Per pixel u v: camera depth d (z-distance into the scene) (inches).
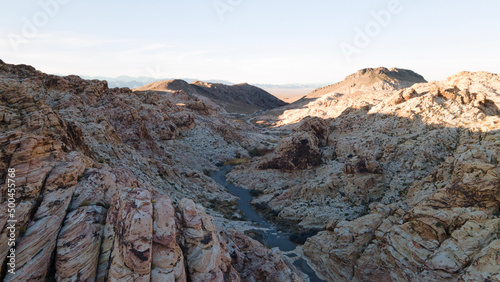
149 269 543.5
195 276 624.1
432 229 920.3
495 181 921.5
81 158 837.8
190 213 708.7
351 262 1093.1
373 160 1817.2
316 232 1526.8
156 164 2031.3
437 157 1660.9
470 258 816.3
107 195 724.7
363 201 1684.3
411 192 1422.2
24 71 2114.9
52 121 974.4
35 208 590.2
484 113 1849.2
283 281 884.0
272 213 1905.8
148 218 589.6
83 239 577.6
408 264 917.2
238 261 898.1
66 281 532.1
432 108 2007.9
